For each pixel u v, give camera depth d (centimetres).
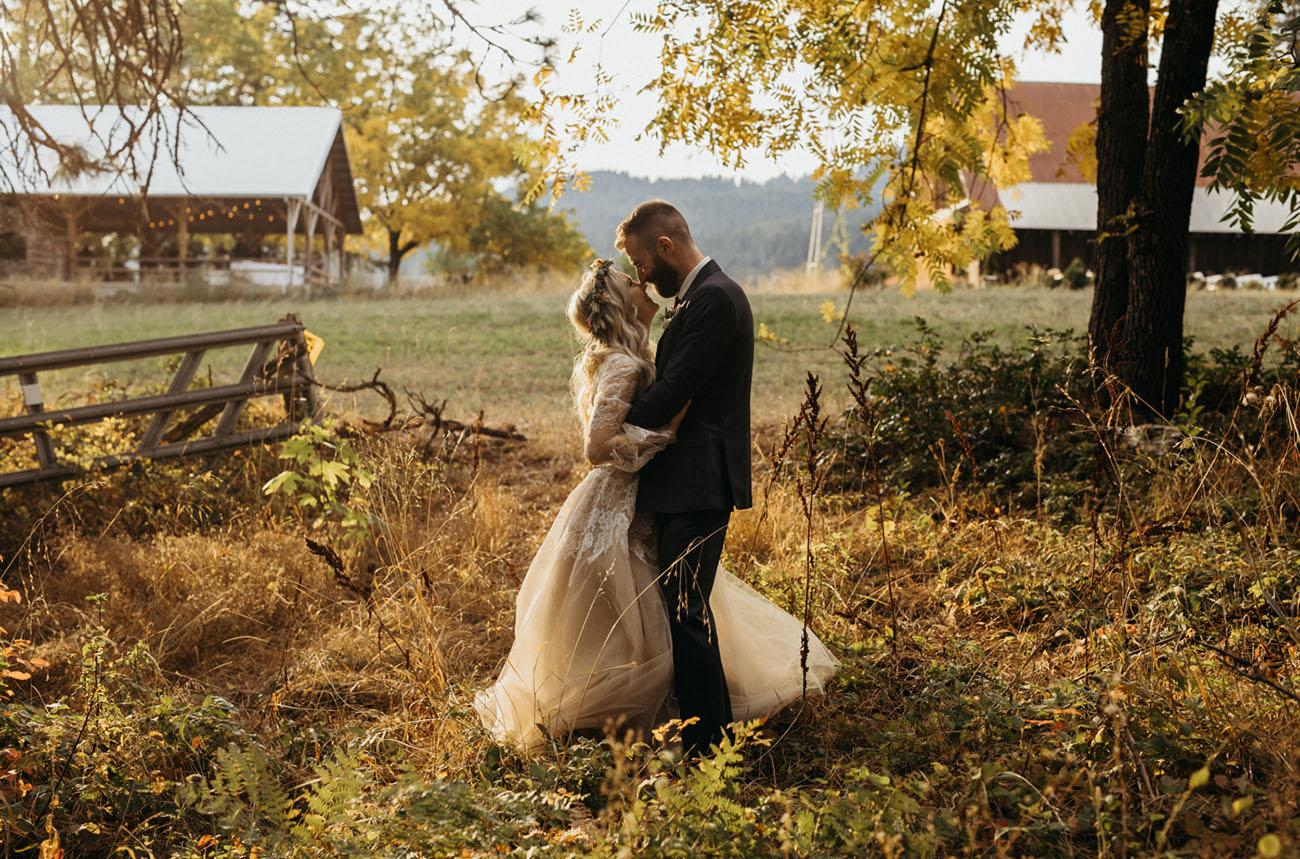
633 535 363
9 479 640
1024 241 3183
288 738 366
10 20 713
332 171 3453
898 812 273
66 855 308
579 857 263
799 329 1752
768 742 310
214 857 288
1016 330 1691
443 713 369
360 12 716
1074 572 480
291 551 560
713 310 344
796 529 564
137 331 1955
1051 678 385
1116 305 764
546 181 700
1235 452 571
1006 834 270
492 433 880
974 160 659
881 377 798
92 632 419
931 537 555
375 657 444
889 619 465
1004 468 671
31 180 755
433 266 4706
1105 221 765
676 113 679
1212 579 439
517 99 705
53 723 349
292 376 754
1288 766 268
